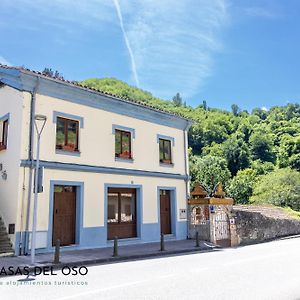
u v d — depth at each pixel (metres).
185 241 19.09
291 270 10.05
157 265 11.24
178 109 96.19
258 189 42.12
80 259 12.11
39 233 13.71
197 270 10.11
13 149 14.22
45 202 14.13
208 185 47.81
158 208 19.22
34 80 14.35
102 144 16.81
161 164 19.91
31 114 14.23
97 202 16.12
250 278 8.78
